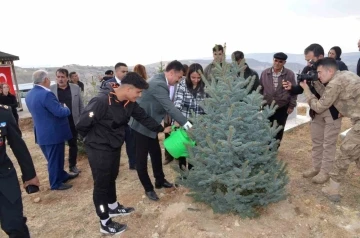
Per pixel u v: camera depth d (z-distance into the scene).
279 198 3.11
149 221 3.51
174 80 3.60
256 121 3.20
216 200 3.20
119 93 2.89
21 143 2.68
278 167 3.35
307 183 4.14
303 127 7.29
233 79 3.37
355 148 3.40
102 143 2.98
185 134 3.47
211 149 2.91
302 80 3.90
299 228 3.04
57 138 4.29
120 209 3.66
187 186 3.43
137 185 4.53
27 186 2.77
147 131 3.68
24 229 2.68
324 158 4.04
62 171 4.61
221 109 3.18
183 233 3.00
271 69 4.96
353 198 3.72
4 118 2.56
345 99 3.47
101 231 3.32
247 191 3.22
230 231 2.93
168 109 3.54
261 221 3.11
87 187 4.61
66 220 3.69
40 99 4.06
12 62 11.24
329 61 3.50
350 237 2.98
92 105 2.89
